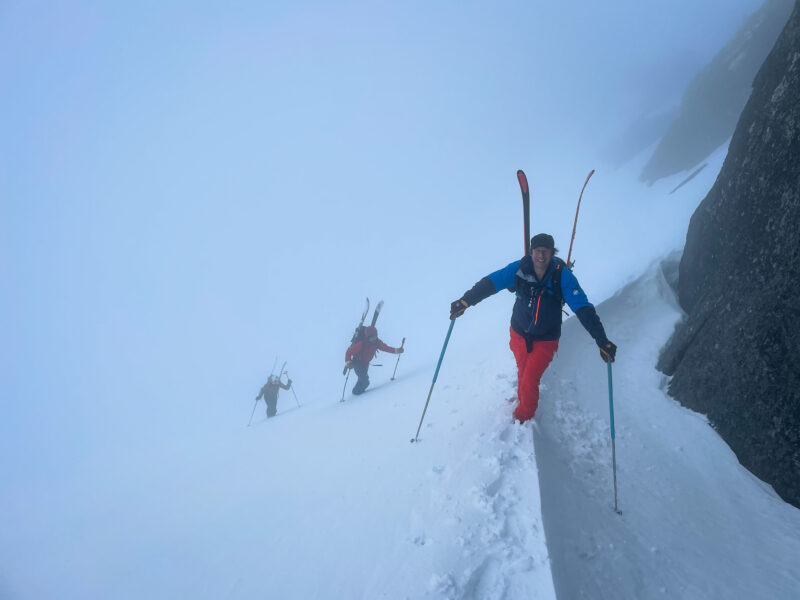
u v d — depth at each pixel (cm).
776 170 407
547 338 377
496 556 252
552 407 434
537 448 349
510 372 518
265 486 470
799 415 345
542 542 254
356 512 331
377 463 411
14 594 384
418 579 244
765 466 362
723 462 381
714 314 459
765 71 453
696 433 412
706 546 300
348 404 781
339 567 272
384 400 662
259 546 328
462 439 394
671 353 511
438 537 275
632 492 341
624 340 590
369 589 246
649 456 385
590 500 322
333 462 464
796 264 367
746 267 431
